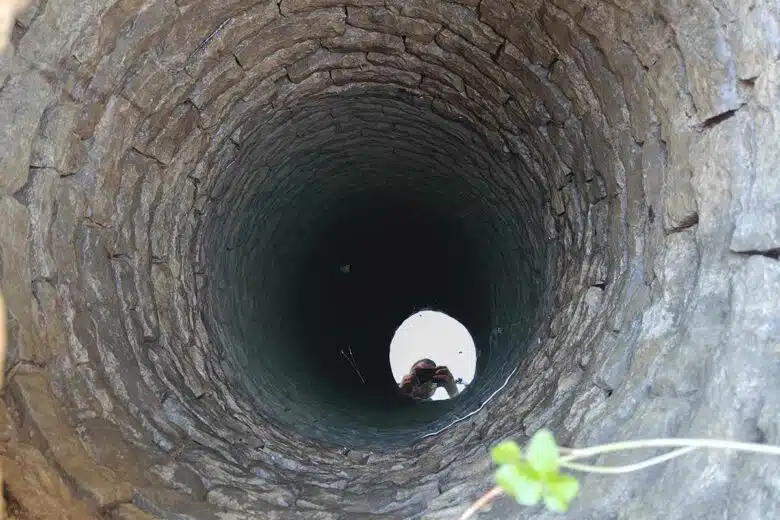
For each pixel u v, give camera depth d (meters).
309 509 3.02
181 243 3.98
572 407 2.77
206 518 2.71
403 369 8.80
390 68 4.24
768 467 1.60
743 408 1.78
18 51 2.58
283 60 4.00
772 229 1.94
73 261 3.03
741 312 1.97
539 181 4.30
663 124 2.73
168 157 3.69
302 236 6.36
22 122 2.66
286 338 6.12
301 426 4.34
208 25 3.47
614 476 2.10
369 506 3.04
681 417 2.03
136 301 3.46
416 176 5.86
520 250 5.16
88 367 2.95
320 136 4.98
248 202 4.90
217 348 4.19
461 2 3.66
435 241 7.15
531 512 2.35
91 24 2.85
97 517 2.34
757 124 2.10
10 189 2.65
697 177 2.40
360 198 6.43
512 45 3.71
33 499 2.11
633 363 2.49
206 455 3.17
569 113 3.65
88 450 2.63
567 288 3.79
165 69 3.39
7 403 2.45
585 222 3.71
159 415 3.20
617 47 3.03
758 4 2.04
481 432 3.56
